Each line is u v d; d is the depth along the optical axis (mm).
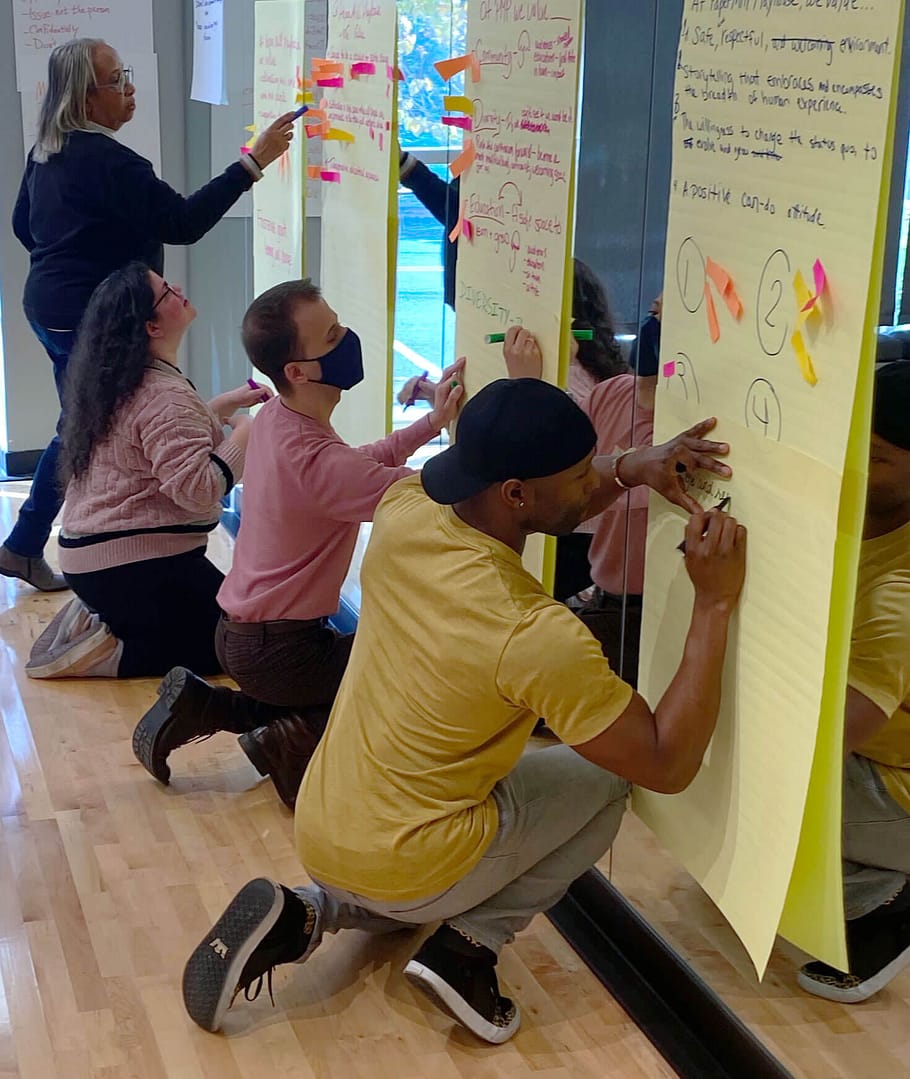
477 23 2135
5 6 4102
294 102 3012
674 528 1785
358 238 2615
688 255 1667
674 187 1685
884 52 1259
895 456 1519
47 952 2094
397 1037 1932
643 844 2158
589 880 2211
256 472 2492
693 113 1619
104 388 2939
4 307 4352
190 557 3117
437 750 1795
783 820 1577
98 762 2729
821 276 1386
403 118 2539
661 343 1763
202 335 4395
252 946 1887
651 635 1870
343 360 2410
